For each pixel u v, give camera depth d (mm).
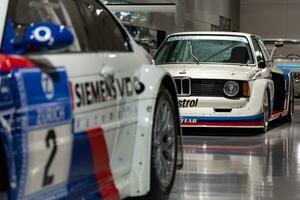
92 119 4773
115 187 5301
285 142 12055
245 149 11016
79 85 4602
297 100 26156
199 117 12586
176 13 24547
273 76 15219
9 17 4426
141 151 5746
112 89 5191
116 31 5906
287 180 8125
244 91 12609
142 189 5727
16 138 3877
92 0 5613
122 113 5402
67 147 4383
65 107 4363
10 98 3859
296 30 42281
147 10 14812
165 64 13648
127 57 5770
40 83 4137
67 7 5090
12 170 3855
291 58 25016
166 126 6363
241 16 43375
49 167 4203
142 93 5855
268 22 42812
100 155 4961
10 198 3883
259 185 7762
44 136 4125
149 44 20141
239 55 13703
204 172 8625
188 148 11078
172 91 6625
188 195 7113
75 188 4586
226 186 7660
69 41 4086
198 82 12578
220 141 12133
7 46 4230
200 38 14203
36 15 4770
